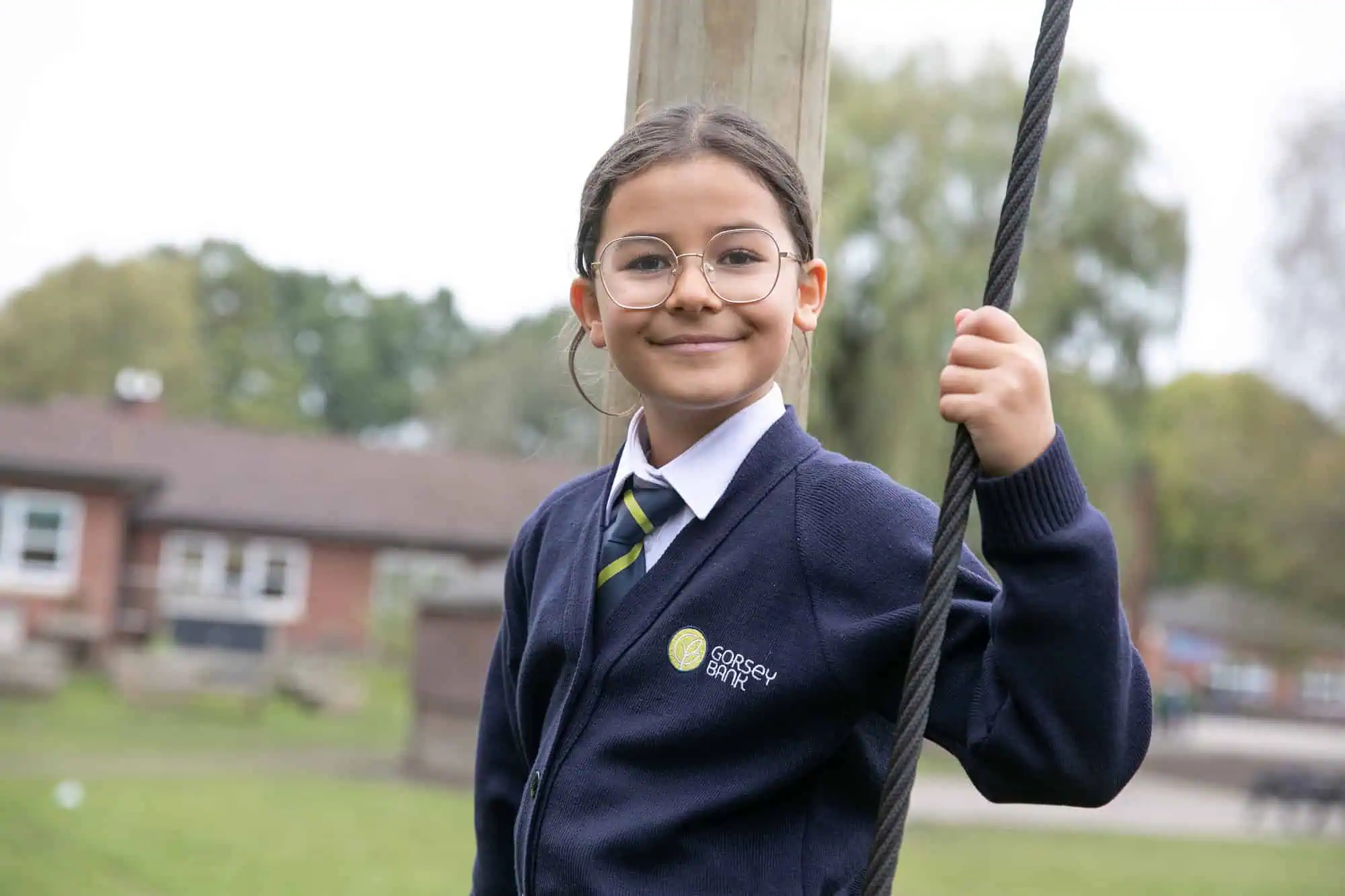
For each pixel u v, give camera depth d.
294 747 17.28
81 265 43.31
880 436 15.34
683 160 1.50
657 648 1.49
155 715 19.55
